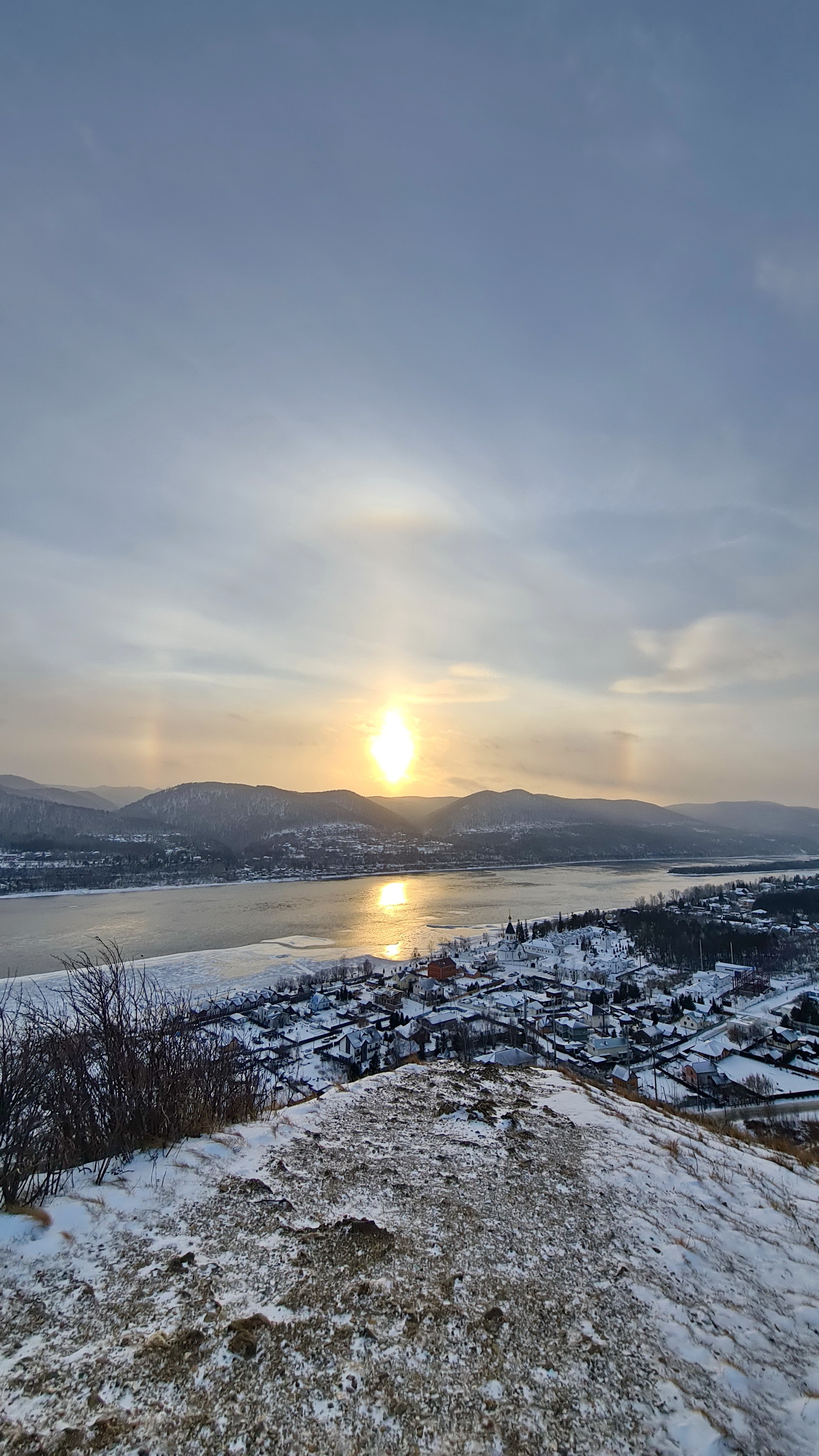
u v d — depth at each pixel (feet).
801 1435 11.19
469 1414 11.07
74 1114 22.93
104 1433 10.10
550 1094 33.35
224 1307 13.62
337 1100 30.35
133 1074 24.21
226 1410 10.77
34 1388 11.00
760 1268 17.78
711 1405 11.74
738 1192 23.39
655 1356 13.12
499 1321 13.84
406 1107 29.81
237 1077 29.94
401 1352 12.54
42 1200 18.43
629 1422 11.12
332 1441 10.30
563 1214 19.75
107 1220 17.17
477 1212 19.47
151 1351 12.05
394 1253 16.48
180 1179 20.25
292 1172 21.34
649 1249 17.97
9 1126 21.03
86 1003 26.78
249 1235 16.90
